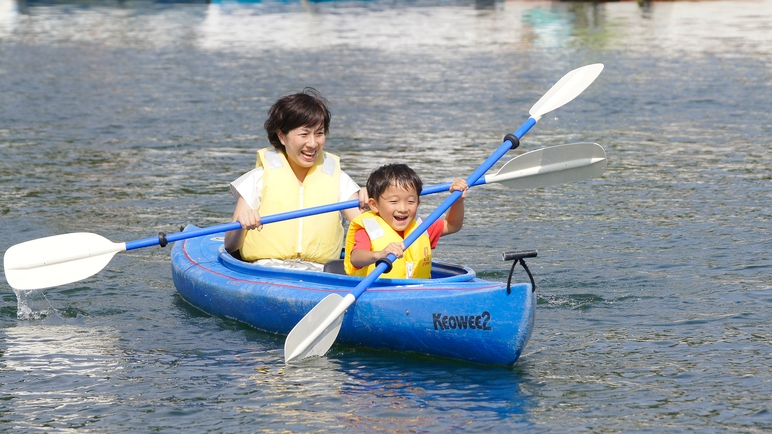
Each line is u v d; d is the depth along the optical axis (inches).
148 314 696.4
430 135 1439.5
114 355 598.9
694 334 624.7
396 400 513.0
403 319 583.5
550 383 537.0
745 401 508.7
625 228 932.0
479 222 970.7
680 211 996.6
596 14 3609.7
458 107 1689.2
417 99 1777.8
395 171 630.5
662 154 1299.2
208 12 3713.1
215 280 692.1
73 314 693.9
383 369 566.3
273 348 612.4
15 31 2965.1
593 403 507.2
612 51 2475.4
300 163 694.5
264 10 3814.0
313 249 700.0
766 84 1900.8
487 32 2999.5
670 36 2819.9
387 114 1627.7
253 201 702.5
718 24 3179.1
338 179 709.3
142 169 1219.2
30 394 530.3
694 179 1148.5
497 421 483.8
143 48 2568.9
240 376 557.0
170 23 3284.9
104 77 2039.9
